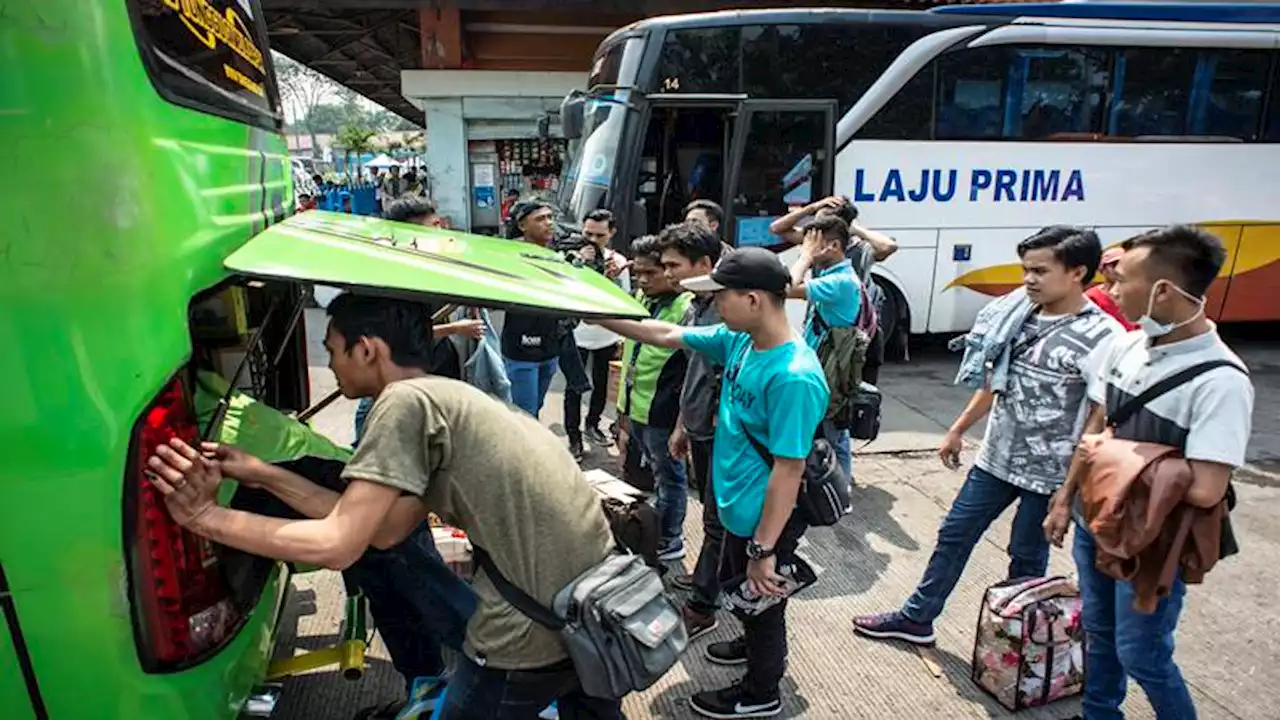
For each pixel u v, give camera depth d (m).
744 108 7.01
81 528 1.38
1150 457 2.10
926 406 6.88
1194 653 3.29
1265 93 8.12
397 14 12.48
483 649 1.80
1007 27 7.50
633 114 6.92
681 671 3.14
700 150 7.26
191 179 1.61
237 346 2.39
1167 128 8.02
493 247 2.46
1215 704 2.98
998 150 7.74
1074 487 2.54
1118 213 8.06
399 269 1.82
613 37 7.52
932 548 4.23
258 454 1.93
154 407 1.48
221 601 1.70
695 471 3.29
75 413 1.35
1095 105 7.85
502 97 12.41
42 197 1.30
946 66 7.49
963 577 3.92
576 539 1.78
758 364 2.45
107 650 1.43
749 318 2.41
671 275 3.38
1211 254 2.05
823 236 3.84
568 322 5.20
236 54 2.32
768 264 2.38
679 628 1.84
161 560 1.49
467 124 12.66
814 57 7.21
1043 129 7.79
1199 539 2.07
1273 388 7.64
